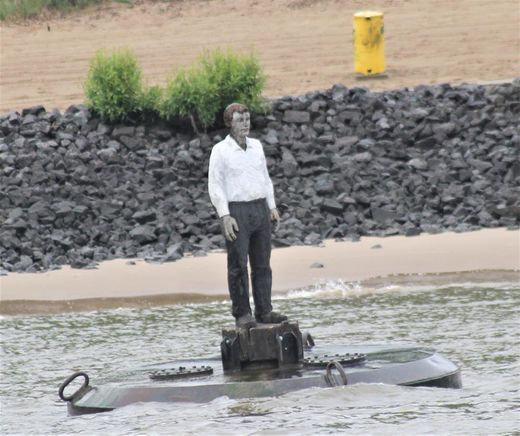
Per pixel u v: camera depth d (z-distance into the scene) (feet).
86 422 144.46
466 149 324.39
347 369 150.61
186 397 147.33
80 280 257.96
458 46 439.22
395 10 493.36
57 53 466.70
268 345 153.99
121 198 306.76
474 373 161.48
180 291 245.65
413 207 299.17
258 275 159.74
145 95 346.95
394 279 245.24
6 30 499.51
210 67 349.41
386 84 394.11
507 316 203.82
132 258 278.87
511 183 308.19
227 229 156.46
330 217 295.28
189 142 337.31
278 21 492.95
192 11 511.40
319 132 337.31
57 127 342.23
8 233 286.05
